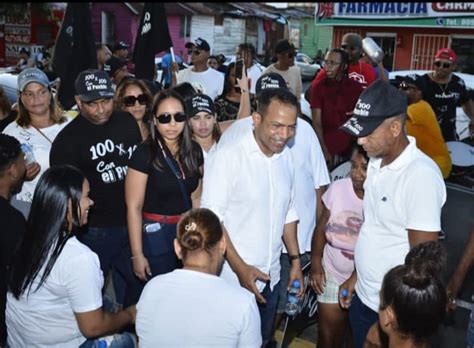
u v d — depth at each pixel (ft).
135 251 11.85
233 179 10.66
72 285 8.67
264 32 105.60
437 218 9.15
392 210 9.54
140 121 15.35
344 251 11.67
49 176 8.74
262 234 10.95
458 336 14.53
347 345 13.16
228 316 7.89
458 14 50.24
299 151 12.97
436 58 24.88
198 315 7.90
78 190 8.78
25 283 8.69
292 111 9.81
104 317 9.09
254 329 8.09
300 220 13.25
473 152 25.04
